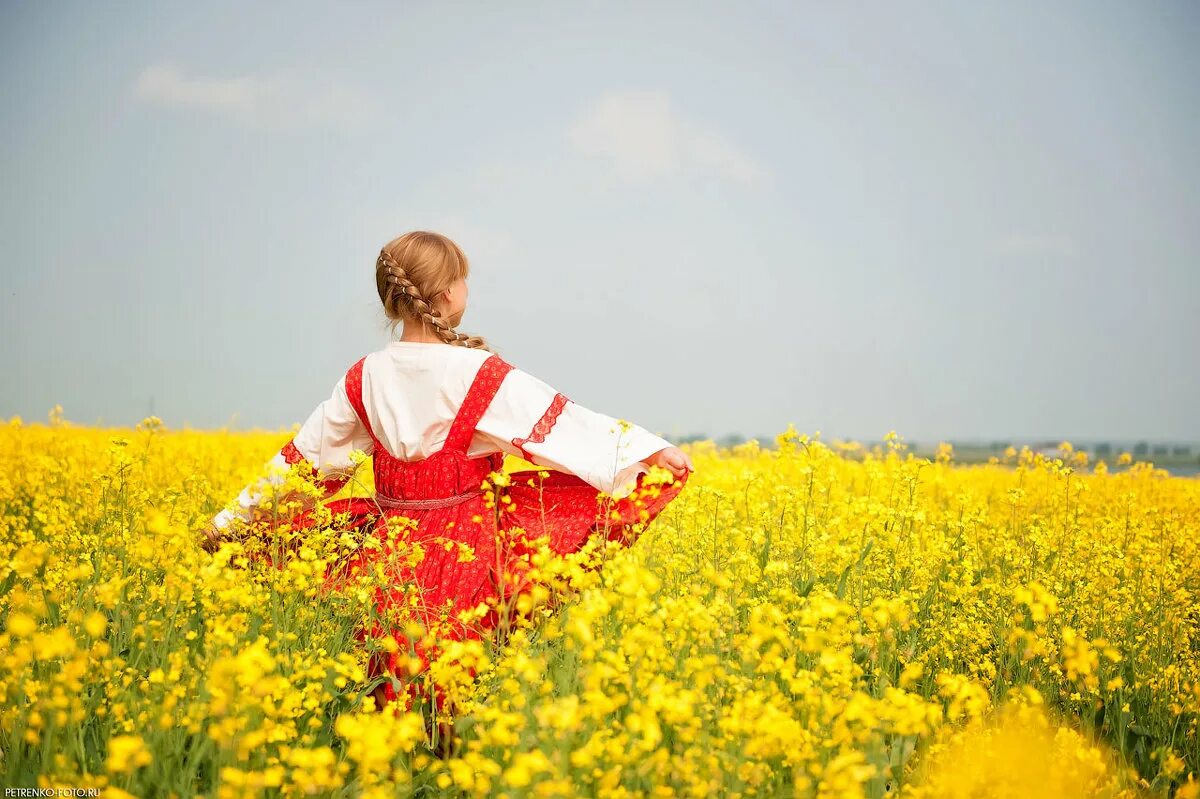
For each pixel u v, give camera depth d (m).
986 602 4.35
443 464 3.72
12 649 2.57
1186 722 3.35
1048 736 2.90
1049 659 3.55
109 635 3.19
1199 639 4.49
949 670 3.58
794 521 4.50
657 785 2.24
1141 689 3.60
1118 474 9.15
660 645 2.56
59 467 7.20
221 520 3.89
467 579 3.55
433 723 2.92
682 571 3.71
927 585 4.35
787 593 3.05
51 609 3.26
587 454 3.67
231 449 10.42
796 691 2.48
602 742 2.23
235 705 2.26
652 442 3.70
